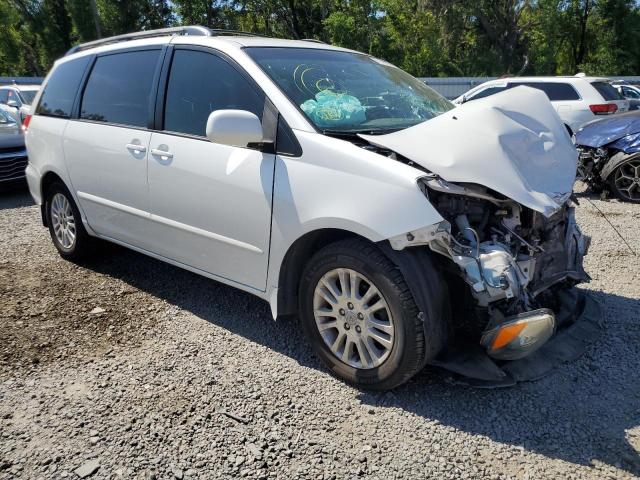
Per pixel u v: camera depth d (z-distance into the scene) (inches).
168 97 151.9
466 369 114.5
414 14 1302.9
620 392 119.0
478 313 111.9
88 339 143.9
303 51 152.8
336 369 123.0
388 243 110.1
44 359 133.9
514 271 108.4
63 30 1493.6
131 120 161.5
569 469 97.1
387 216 106.9
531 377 120.8
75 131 179.5
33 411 113.7
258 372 128.2
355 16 1288.1
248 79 134.2
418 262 109.0
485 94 512.7
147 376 126.7
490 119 122.7
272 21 1451.8
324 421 110.5
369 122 133.6
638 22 1299.2
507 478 95.3
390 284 108.4
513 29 1384.1
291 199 120.3
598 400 116.3
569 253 137.8
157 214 153.7
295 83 134.8
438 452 101.7
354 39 1277.1
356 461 99.5
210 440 105.0
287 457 100.6
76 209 188.9
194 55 148.8
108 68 175.8
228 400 117.3
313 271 121.6
